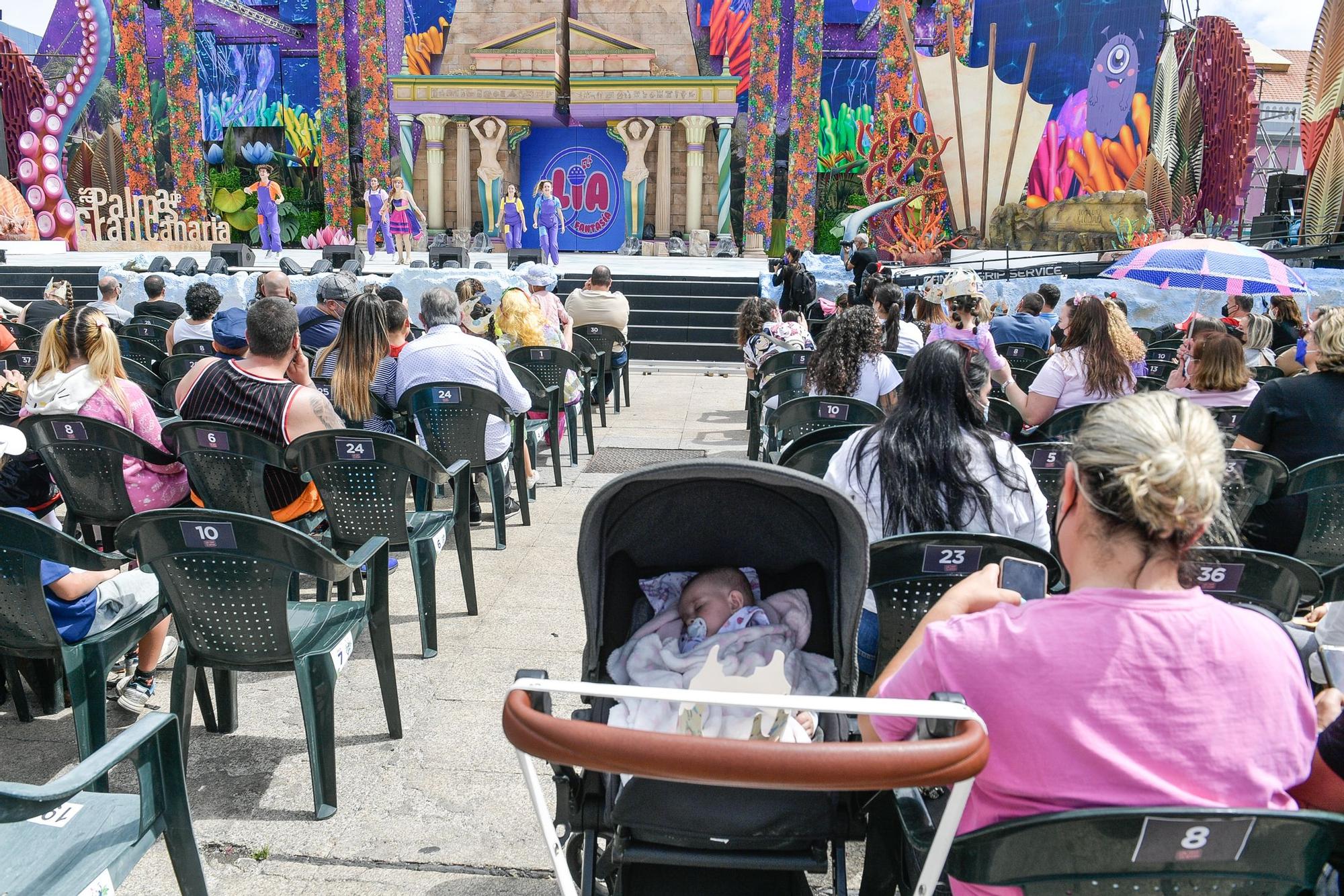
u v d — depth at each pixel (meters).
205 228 25.00
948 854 1.50
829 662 2.08
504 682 3.81
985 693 1.44
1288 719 1.43
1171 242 6.50
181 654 2.90
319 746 2.86
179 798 2.06
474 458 5.24
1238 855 1.38
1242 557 2.54
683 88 25.11
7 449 2.63
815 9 25.56
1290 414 3.90
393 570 4.98
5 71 26.28
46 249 22.20
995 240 23.67
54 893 1.81
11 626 2.81
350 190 28.86
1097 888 1.43
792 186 26.64
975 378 3.11
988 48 25.77
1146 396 1.43
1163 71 24.81
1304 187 21.73
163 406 6.17
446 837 2.80
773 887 2.02
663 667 2.02
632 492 2.11
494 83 25.19
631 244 26.64
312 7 28.36
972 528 2.61
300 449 3.82
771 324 7.59
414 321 13.76
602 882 2.28
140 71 28.34
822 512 2.12
